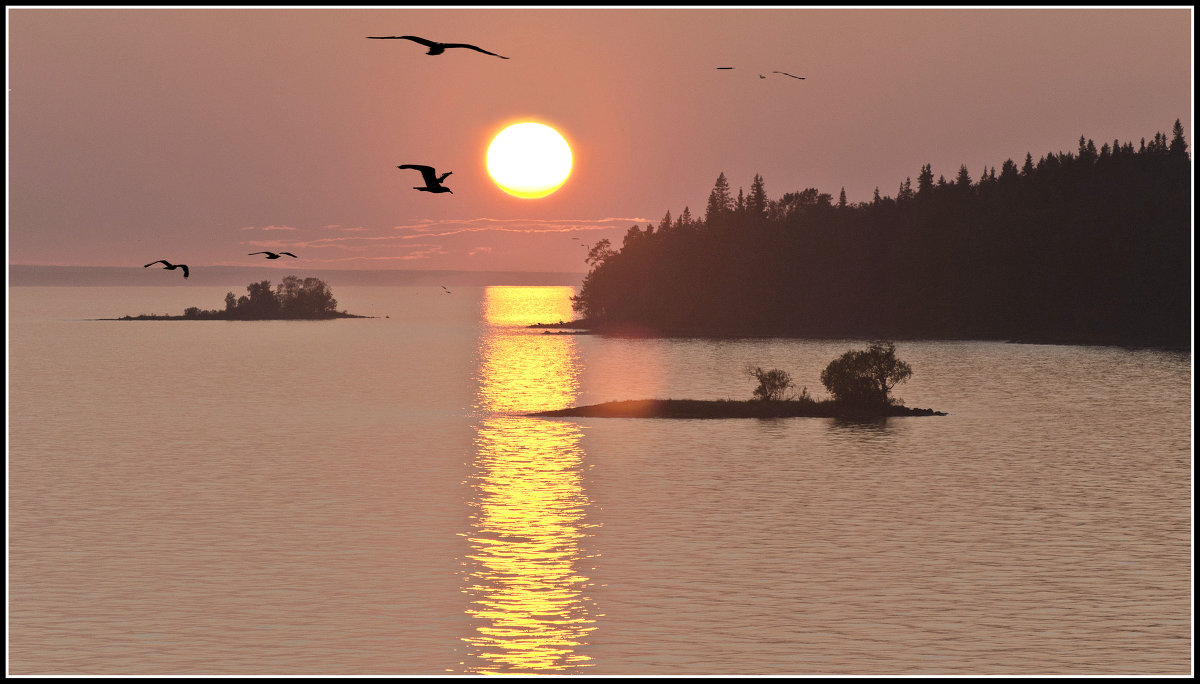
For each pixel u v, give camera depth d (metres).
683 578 141.75
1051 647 113.69
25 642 115.56
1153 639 116.50
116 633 118.31
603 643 114.94
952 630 119.62
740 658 110.00
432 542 164.50
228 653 111.69
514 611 126.12
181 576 142.88
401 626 120.69
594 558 153.38
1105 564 150.50
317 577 141.75
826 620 123.12
